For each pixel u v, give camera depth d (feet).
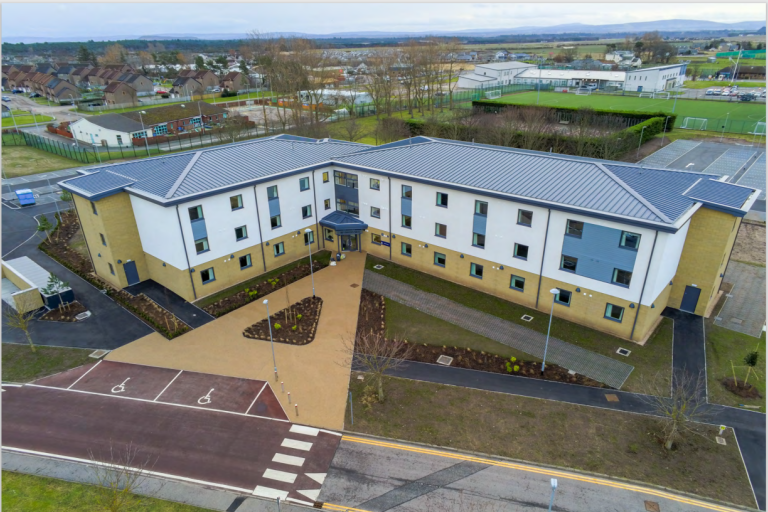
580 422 88.69
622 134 249.14
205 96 536.01
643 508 72.43
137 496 74.69
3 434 86.84
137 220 132.05
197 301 129.18
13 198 215.31
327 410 92.63
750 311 121.49
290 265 150.00
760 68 556.92
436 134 271.49
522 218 118.21
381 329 118.01
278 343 112.88
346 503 73.87
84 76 625.41
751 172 231.71
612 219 102.27
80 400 95.35
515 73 570.87
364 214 153.79
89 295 133.80
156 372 103.40
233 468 79.97
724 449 82.53
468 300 129.39
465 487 76.18
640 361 104.06
